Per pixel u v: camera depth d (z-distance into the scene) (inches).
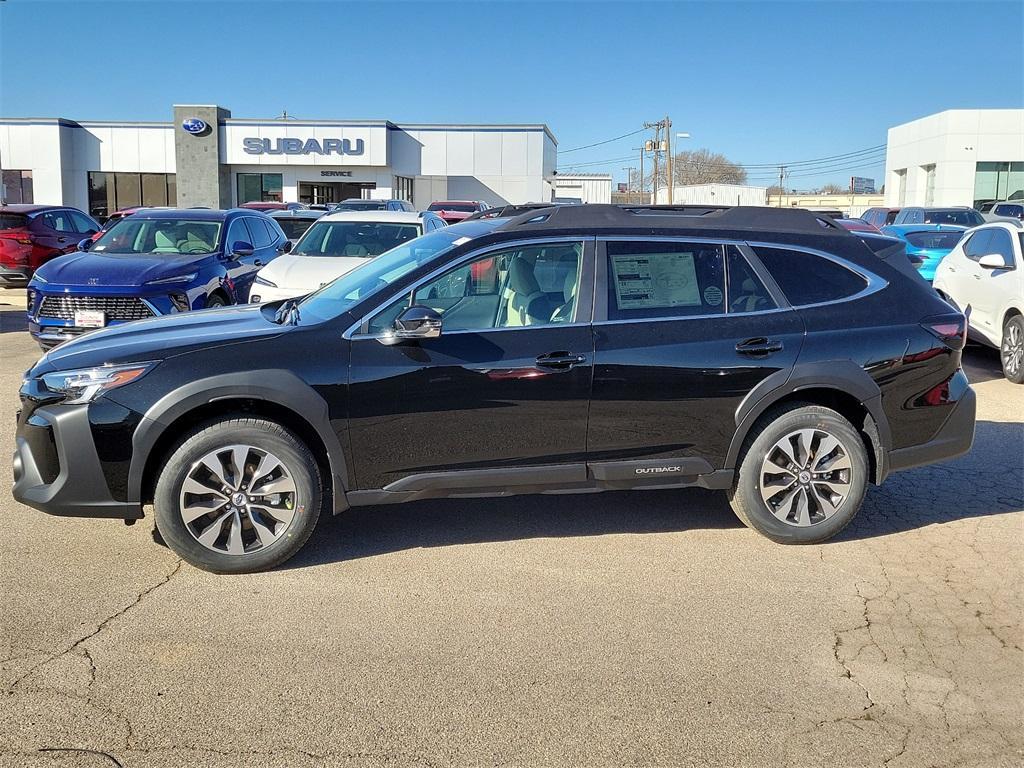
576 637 153.3
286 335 177.0
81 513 171.8
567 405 182.5
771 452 191.8
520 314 185.2
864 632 157.2
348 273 219.1
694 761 119.8
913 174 1657.2
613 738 124.5
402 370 176.2
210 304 398.0
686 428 187.8
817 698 135.9
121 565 179.5
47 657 142.9
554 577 177.6
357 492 180.1
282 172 1679.4
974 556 192.2
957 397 201.2
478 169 1690.5
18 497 175.0
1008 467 256.1
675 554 190.4
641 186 3041.3
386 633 153.6
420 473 181.3
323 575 176.9
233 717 127.6
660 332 186.2
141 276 368.2
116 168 1674.5
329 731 124.8
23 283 661.9
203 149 1638.8
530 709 131.2
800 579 178.9
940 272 466.3
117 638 149.6
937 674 143.6
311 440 181.0
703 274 192.5
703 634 155.3
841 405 199.3
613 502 223.1
